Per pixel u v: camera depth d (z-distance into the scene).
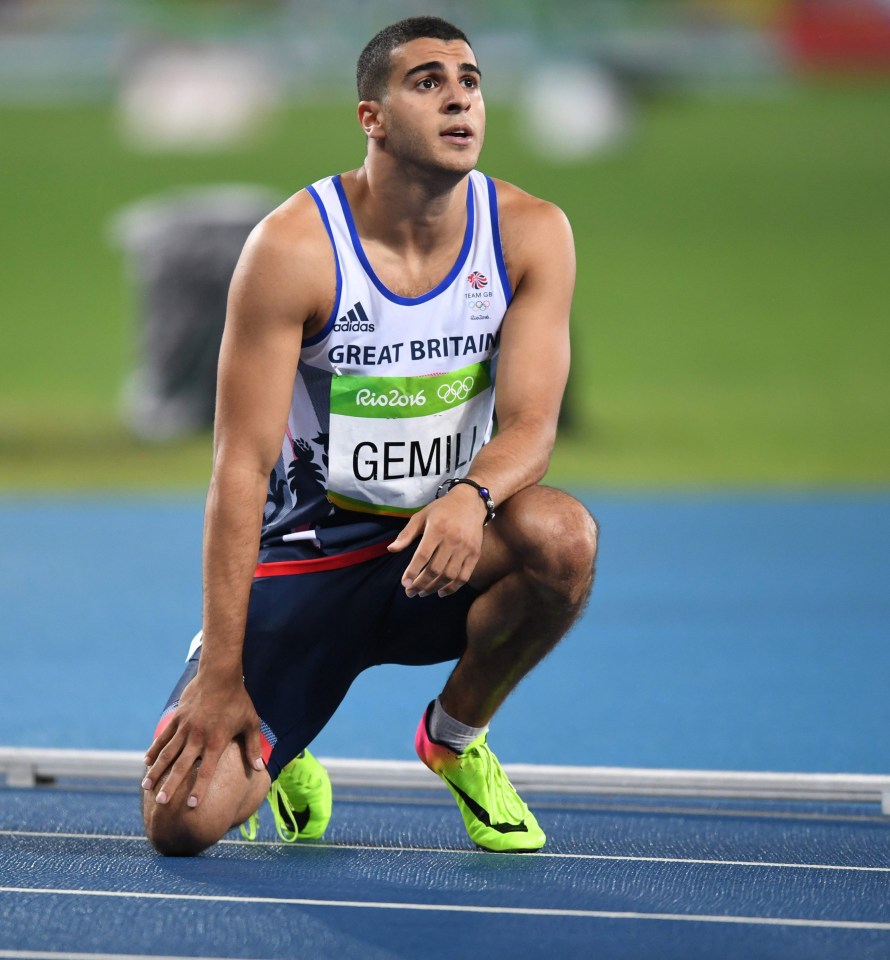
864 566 25.55
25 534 29.73
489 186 10.64
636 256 60.38
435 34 9.95
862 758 14.12
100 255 61.56
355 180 10.39
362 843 10.91
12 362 50.94
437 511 9.69
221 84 71.25
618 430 41.03
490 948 7.94
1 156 69.31
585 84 71.25
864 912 8.75
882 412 43.16
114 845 10.59
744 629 20.78
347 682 10.84
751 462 37.31
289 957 7.77
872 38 72.38
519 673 10.49
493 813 10.55
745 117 72.12
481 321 10.47
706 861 10.18
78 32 72.62
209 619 9.88
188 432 40.69
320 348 10.24
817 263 58.88
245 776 10.12
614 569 25.59
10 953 7.81
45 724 15.87
